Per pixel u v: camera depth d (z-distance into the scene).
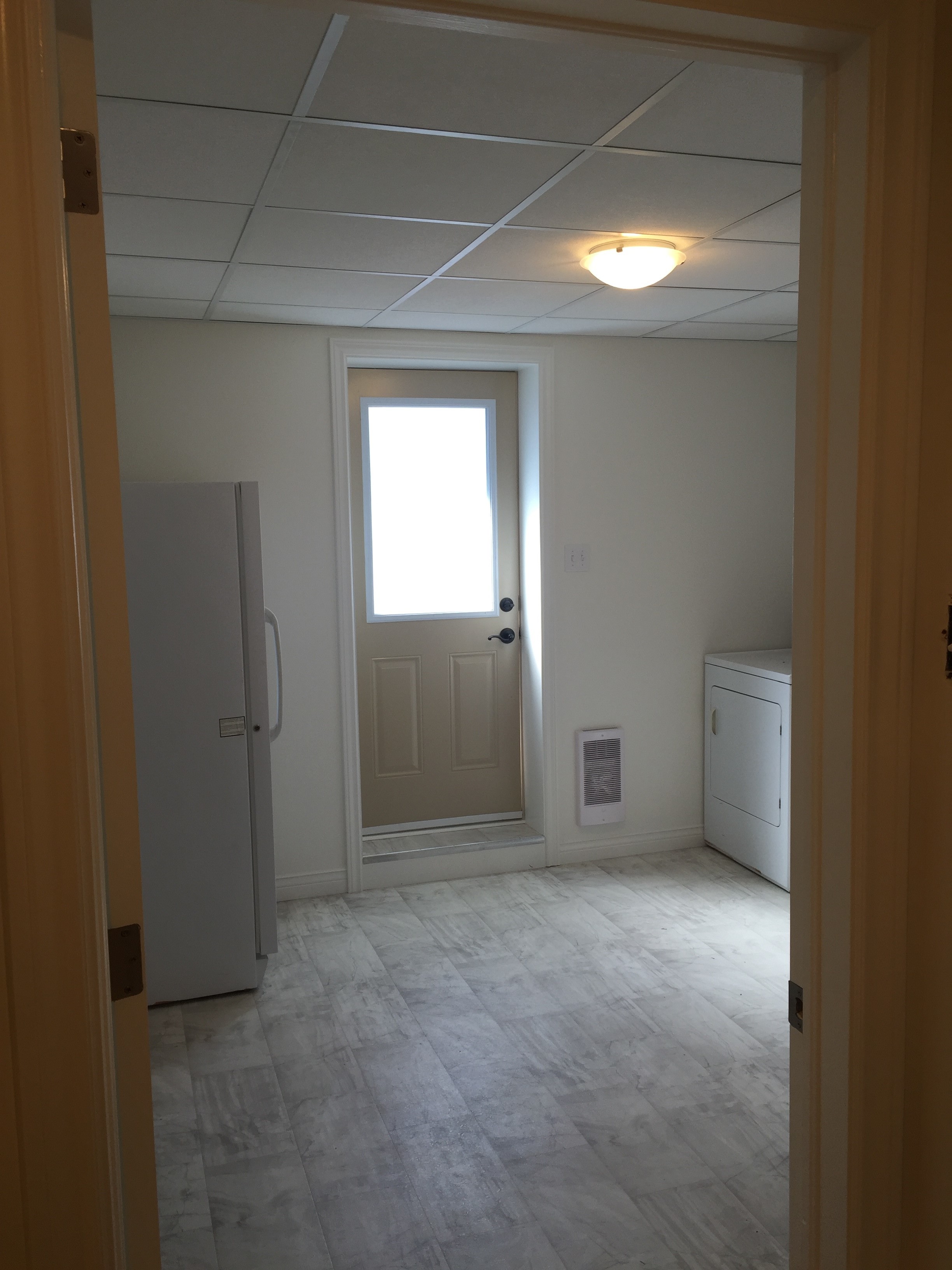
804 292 1.18
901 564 1.11
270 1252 2.07
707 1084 2.67
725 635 4.63
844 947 1.17
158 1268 1.03
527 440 4.39
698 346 4.43
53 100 0.84
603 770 4.48
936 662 1.15
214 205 2.41
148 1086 1.01
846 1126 1.18
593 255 2.88
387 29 1.55
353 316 3.73
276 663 3.79
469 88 1.78
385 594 4.41
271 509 3.93
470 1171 2.32
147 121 1.91
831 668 1.17
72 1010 0.87
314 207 2.44
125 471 3.76
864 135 1.07
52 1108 0.87
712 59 1.09
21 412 0.82
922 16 1.04
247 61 1.67
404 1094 2.65
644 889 4.14
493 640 4.56
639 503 4.43
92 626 0.96
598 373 4.30
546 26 1.00
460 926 3.79
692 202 2.45
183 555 3.12
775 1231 2.10
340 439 3.97
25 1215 0.88
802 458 1.20
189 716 3.15
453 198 2.39
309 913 3.95
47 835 0.85
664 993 3.21
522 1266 2.02
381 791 4.48
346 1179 2.31
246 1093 2.68
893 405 1.09
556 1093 2.64
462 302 3.52
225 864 3.21
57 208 0.84
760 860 4.23
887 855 1.14
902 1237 1.22
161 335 3.76
